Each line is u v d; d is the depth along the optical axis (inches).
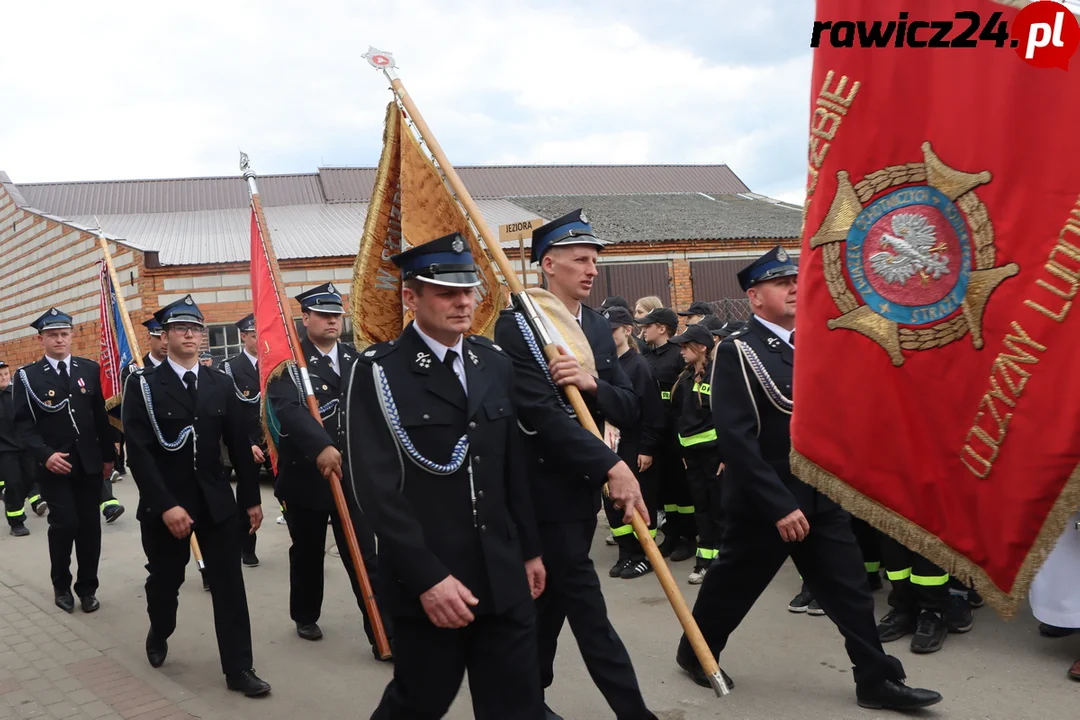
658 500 269.0
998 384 91.9
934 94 96.3
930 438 98.7
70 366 249.0
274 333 197.9
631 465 215.5
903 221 99.3
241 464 189.6
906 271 99.3
